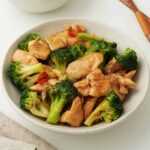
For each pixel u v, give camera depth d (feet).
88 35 2.30
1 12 2.60
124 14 2.58
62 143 2.10
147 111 2.19
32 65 2.18
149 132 2.12
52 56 2.23
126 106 2.07
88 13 2.59
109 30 2.31
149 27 2.46
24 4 2.48
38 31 2.33
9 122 2.12
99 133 2.12
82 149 2.08
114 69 2.19
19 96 2.12
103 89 2.06
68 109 2.06
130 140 2.10
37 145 2.06
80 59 2.20
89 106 2.06
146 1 2.63
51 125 1.97
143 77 2.15
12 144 1.97
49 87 2.11
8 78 2.16
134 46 2.25
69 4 2.62
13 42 2.25
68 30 2.33
